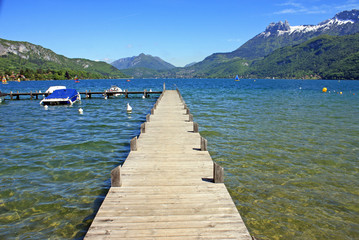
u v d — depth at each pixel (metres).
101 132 19.42
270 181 10.62
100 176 11.13
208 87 96.06
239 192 9.66
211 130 19.50
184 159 10.55
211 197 7.31
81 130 20.12
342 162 12.81
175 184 8.18
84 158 13.48
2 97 46.75
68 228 7.44
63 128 20.89
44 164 12.58
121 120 24.70
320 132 18.91
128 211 6.57
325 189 9.96
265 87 94.75
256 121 23.14
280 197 9.30
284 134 18.28
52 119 25.27
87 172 11.59
